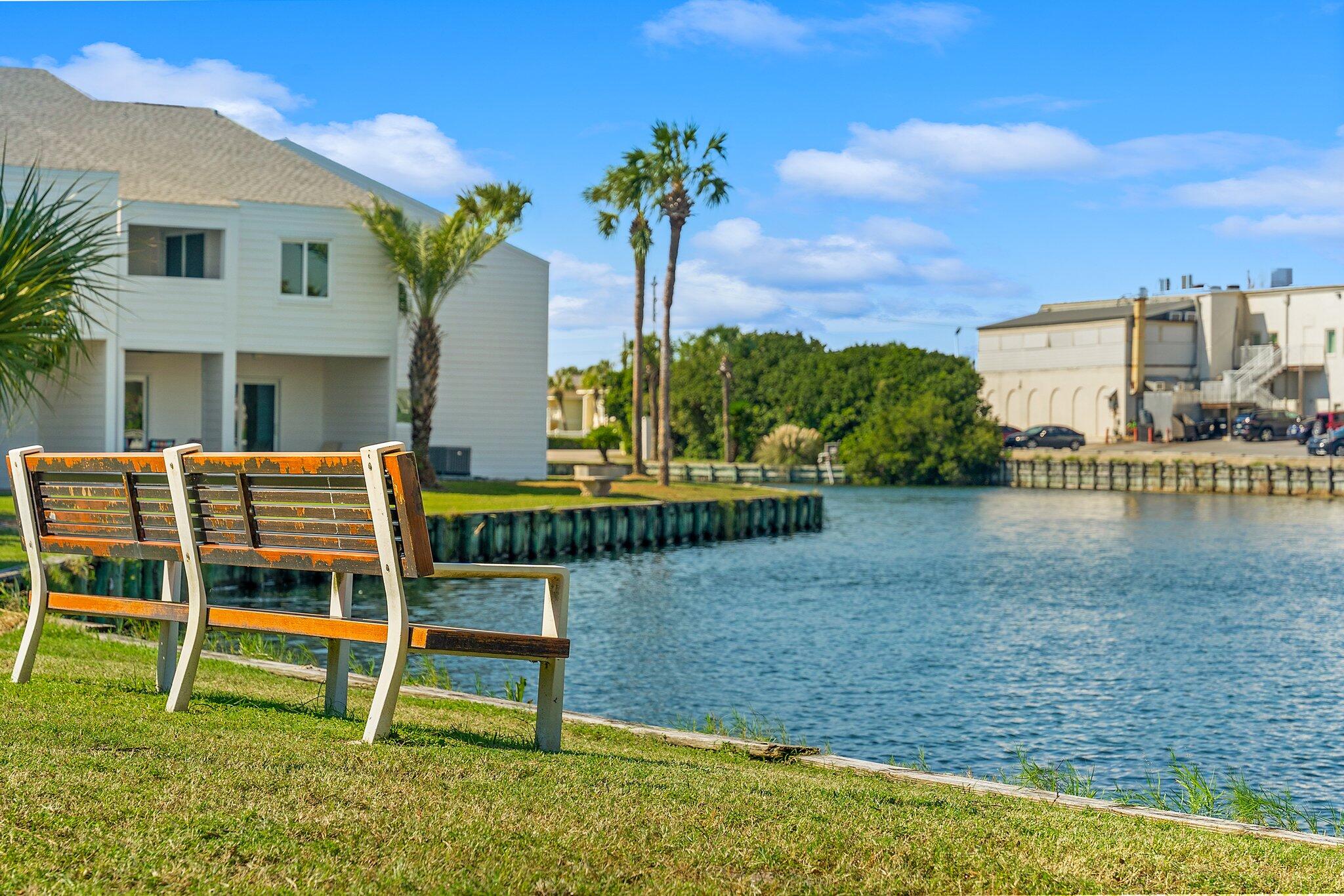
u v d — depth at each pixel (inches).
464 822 180.1
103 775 191.9
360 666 528.4
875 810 213.9
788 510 1707.7
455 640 240.4
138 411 1341.0
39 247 588.7
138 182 1256.2
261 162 1409.9
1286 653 775.1
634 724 338.3
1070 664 729.6
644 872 166.6
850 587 1091.9
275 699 313.7
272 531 253.0
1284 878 183.0
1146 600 1032.2
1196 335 3353.8
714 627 850.8
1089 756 509.0
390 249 1334.9
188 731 239.0
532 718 333.4
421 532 226.5
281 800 185.0
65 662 347.3
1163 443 3159.5
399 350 1493.6
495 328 1560.0
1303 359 3171.8
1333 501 2436.0
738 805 204.5
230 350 1268.5
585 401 4347.9
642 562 1275.8
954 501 2422.5
